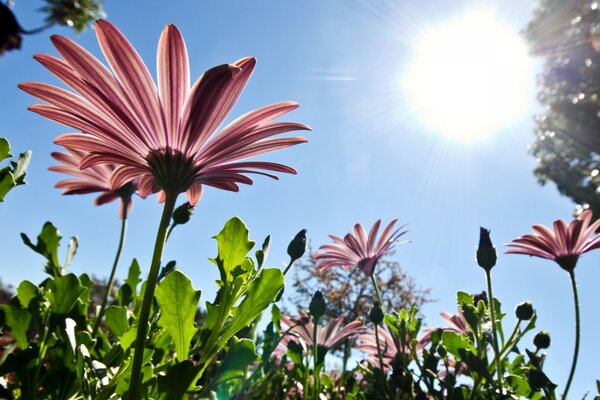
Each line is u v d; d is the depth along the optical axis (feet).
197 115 0.43
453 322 0.85
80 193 0.83
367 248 0.92
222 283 0.46
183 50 0.43
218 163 0.47
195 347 0.43
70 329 0.42
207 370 0.63
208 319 0.44
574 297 0.71
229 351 0.44
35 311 0.46
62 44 0.40
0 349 0.51
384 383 0.72
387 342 0.87
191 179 0.45
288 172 0.51
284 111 0.47
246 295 0.44
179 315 0.41
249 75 0.43
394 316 0.80
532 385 0.58
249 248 0.45
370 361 0.89
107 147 0.44
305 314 0.84
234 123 0.45
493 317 0.64
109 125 0.43
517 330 0.69
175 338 0.41
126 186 0.77
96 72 0.41
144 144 0.44
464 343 0.63
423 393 0.69
